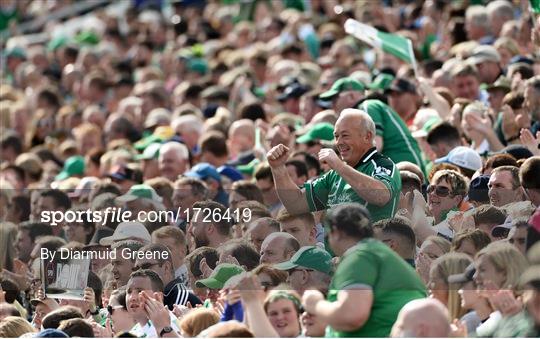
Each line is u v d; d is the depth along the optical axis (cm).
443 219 2095
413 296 1912
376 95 2880
